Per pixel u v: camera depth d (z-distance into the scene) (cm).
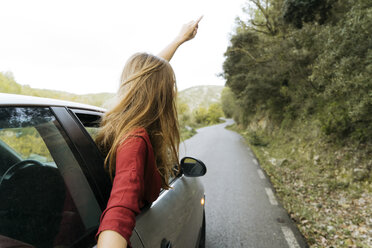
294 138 1027
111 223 49
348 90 491
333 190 496
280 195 461
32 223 66
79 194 80
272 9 1466
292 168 718
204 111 8606
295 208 393
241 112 2914
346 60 470
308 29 791
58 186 76
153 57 86
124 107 77
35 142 75
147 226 99
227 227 320
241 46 1673
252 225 326
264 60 1488
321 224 344
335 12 849
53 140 80
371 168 479
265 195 454
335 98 719
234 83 1825
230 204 405
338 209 407
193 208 169
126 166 61
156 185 82
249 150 1162
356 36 450
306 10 918
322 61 550
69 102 105
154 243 98
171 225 120
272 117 1570
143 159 67
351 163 539
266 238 291
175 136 93
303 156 786
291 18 1023
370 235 311
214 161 822
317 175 593
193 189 183
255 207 392
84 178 83
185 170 170
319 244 285
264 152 1095
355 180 490
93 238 77
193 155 956
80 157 84
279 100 1449
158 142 82
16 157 70
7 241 58
